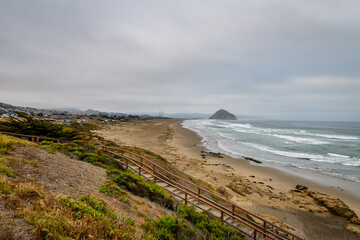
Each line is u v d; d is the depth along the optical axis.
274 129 94.12
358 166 27.25
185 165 23.83
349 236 12.06
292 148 40.12
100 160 10.95
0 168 5.00
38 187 4.80
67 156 9.43
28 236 3.02
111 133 47.97
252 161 28.50
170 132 63.84
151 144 36.69
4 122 13.38
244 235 9.02
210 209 10.25
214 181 19.20
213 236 6.95
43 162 6.93
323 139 56.25
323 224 13.20
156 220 6.16
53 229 3.36
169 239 5.21
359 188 19.58
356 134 74.50
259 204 15.38
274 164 27.48
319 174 23.62
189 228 6.35
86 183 6.72
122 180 8.20
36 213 3.59
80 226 3.71
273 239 8.17
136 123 104.88
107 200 6.11
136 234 4.52
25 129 13.66
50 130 14.43
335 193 18.44
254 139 52.53
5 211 3.45
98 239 3.71
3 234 2.84
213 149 36.53
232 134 63.75
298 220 13.57
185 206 8.90
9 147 7.00
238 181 19.91
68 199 4.64
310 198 16.83
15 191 4.19
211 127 95.88
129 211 6.11
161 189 9.59
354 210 15.43
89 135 19.50
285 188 19.17
